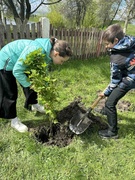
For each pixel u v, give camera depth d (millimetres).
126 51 2432
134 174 2523
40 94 2523
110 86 2705
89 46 6645
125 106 3891
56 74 4957
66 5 13219
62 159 2617
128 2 9523
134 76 2562
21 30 5145
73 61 6051
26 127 3023
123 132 3158
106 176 2465
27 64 2342
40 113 3453
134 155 2779
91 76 5168
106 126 3199
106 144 2912
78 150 2770
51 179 2383
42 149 2721
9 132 2990
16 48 2488
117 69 2512
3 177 2369
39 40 2488
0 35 4949
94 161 2643
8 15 12492
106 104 2881
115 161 2666
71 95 4109
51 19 13125
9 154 2652
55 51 2387
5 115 2877
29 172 2443
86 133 3049
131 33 13602
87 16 12828
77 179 2385
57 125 3080
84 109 3379
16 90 2771
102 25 13594
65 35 5867
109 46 2514
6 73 2555
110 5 12875
